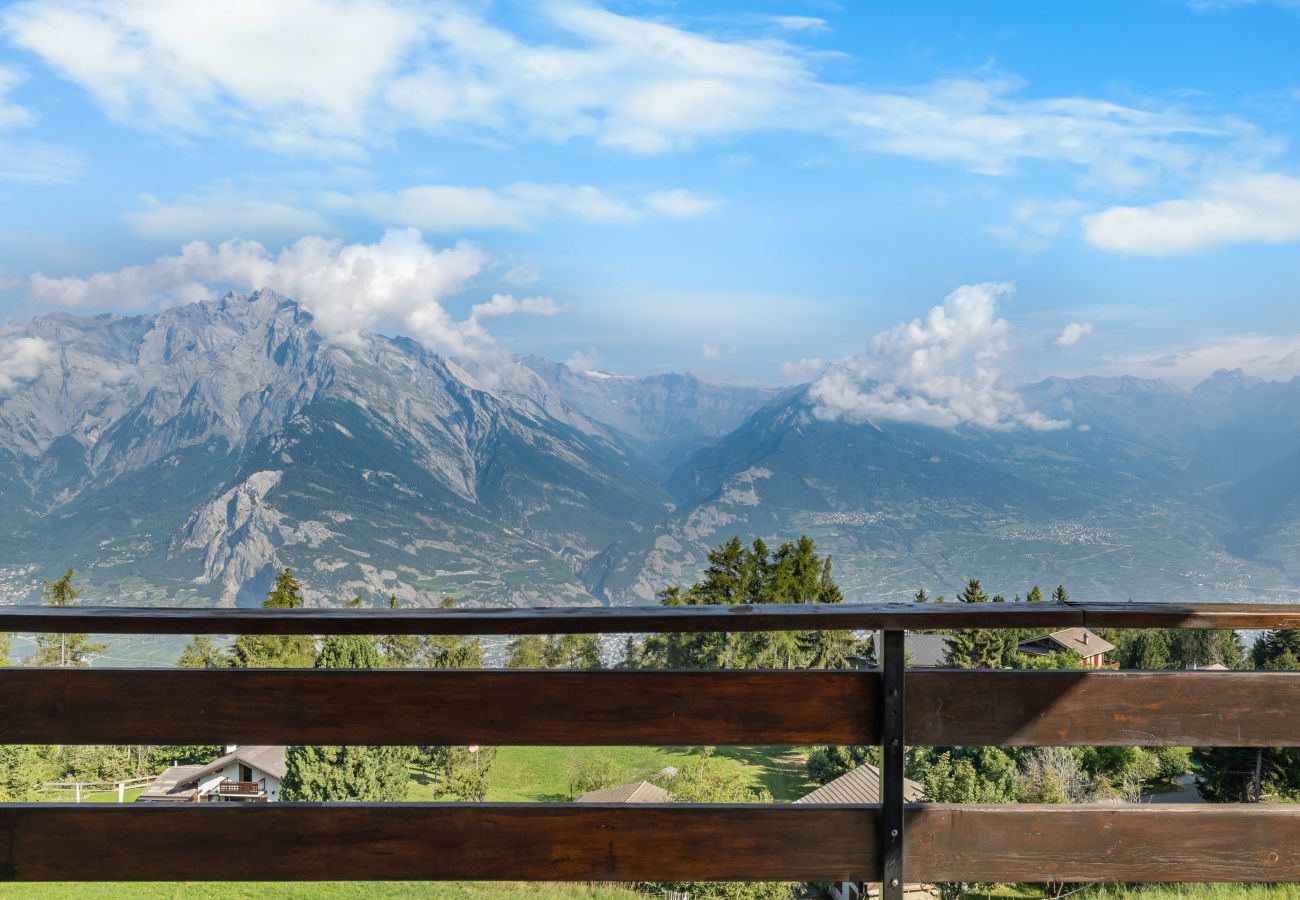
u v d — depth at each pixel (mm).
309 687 2180
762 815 2182
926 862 2166
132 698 2160
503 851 2166
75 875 2131
